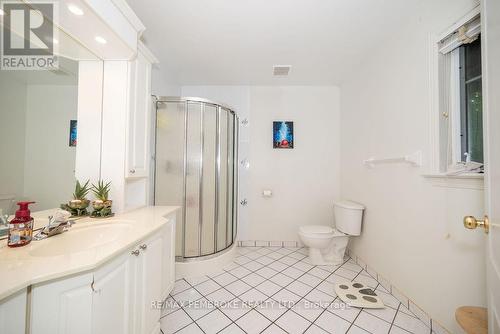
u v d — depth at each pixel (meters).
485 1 0.76
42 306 0.72
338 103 2.98
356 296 1.75
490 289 0.78
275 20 1.68
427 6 1.46
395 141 1.79
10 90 1.07
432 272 1.41
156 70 2.33
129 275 1.04
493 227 0.74
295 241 2.96
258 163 3.00
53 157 1.31
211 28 1.78
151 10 1.57
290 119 3.00
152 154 2.16
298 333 1.37
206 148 2.26
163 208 1.82
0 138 1.03
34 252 0.93
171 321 1.47
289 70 2.54
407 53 1.65
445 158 1.38
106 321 0.88
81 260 0.80
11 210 1.08
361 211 2.28
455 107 1.37
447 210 1.31
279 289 1.87
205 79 2.82
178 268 2.06
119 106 1.58
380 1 1.48
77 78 1.44
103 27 1.24
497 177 0.72
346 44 2.01
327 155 2.98
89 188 1.54
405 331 1.40
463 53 1.35
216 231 2.30
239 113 3.01
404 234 1.68
